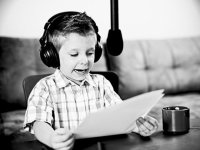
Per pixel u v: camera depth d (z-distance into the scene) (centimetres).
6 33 209
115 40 78
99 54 93
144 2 246
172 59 229
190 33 262
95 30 88
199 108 181
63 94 95
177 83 226
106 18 233
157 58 225
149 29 249
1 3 207
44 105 86
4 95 180
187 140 69
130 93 213
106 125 64
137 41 228
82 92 99
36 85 92
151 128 73
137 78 215
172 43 235
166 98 213
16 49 188
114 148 64
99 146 64
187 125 75
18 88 182
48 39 85
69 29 80
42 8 216
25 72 187
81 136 65
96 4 229
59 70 98
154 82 220
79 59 81
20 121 156
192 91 237
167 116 75
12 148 65
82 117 96
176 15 256
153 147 64
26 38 196
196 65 234
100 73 109
